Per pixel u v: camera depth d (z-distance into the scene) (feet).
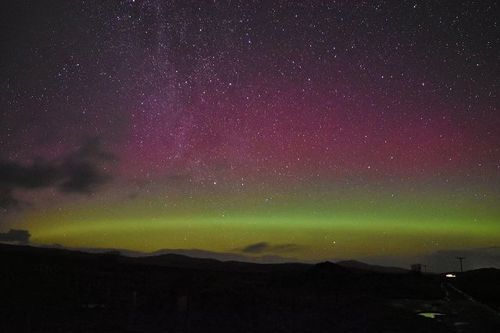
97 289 107.04
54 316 69.82
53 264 172.96
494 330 62.13
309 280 146.20
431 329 62.90
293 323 68.69
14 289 101.24
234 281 134.72
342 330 63.26
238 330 62.59
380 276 157.69
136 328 62.23
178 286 110.83
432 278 161.68
